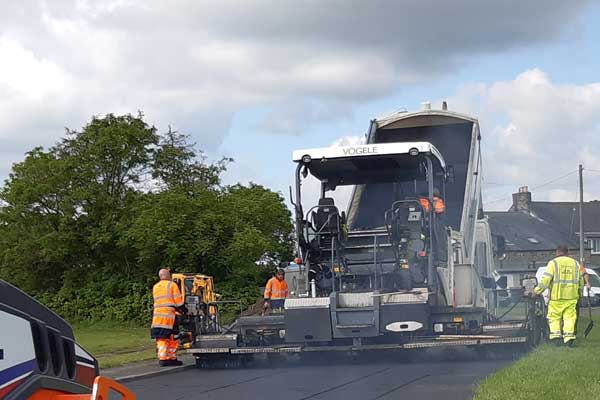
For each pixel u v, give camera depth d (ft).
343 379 52.21
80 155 164.14
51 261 161.07
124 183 165.27
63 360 20.03
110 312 153.79
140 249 150.51
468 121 74.59
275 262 156.97
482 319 61.31
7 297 18.12
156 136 167.43
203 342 63.36
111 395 36.58
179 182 164.96
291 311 60.85
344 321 60.34
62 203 159.22
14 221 164.14
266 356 66.44
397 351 64.13
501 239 89.86
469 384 47.39
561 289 62.49
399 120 75.20
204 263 149.07
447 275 63.00
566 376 43.88
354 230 65.51
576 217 346.54
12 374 17.66
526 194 345.31
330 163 64.28
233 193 162.30
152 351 82.02
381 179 66.69
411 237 61.67
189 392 49.03
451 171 67.46
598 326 87.04
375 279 61.36
